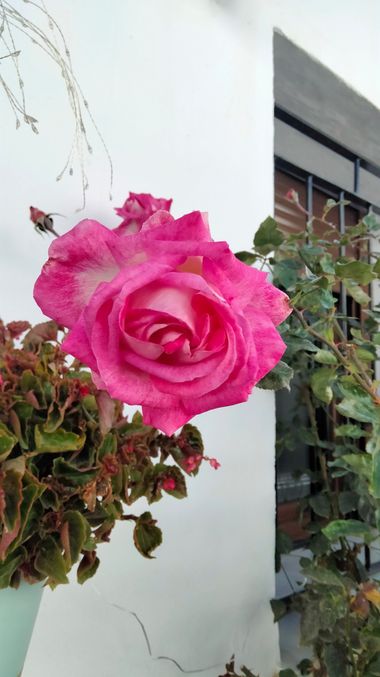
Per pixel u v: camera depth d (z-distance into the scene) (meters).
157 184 0.61
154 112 0.61
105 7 0.57
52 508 0.27
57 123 0.53
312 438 0.72
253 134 0.72
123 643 0.54
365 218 0.62
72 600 0.51
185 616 0.59
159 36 0.62
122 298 0.19
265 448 0.69
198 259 0.21
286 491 0.90
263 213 0.72
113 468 0.29
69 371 0.32
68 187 0.53
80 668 0.51
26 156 0.51
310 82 0.86
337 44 0.88
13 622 0.27
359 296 0.52
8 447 0.25
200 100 0.66
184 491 0.35
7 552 0.25
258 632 0.66
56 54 0.51
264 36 0.74
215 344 0.20
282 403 0.87
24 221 0.50
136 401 0.20
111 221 0.56
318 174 0.95
